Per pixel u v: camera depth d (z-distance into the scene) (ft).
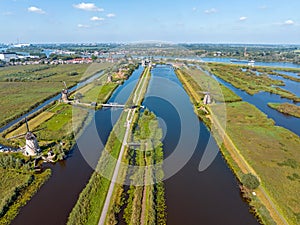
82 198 108.99
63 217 102.12
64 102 253.44
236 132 179.83
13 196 112.98
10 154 149.89
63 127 189.88
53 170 135.54
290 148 159.12
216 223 98.78
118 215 101.76
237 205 109.50
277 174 129.80
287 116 230.89
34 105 254.68
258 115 218.18
